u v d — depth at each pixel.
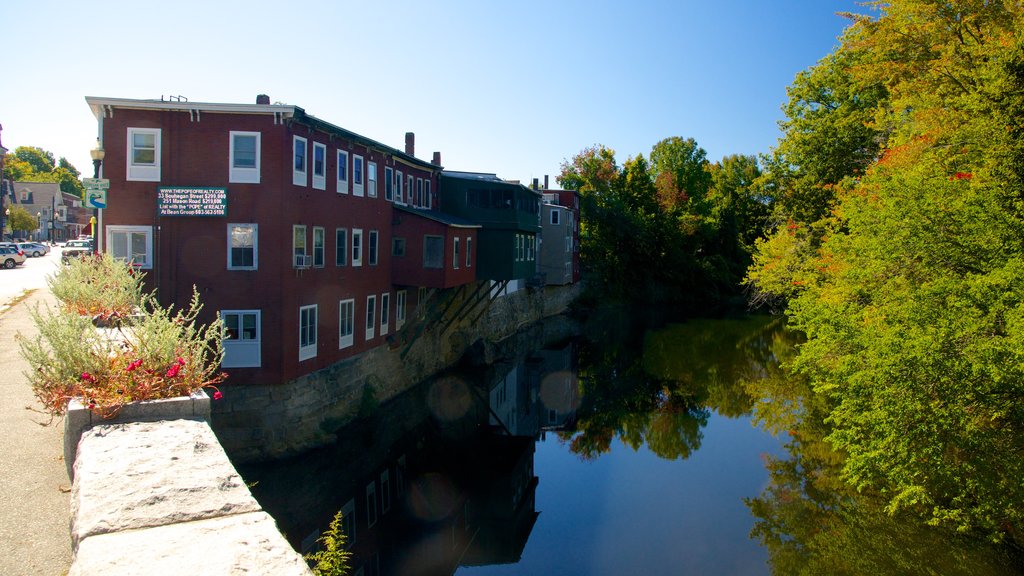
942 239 14.40
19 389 10.79
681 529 17.64
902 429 12.84
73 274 16.11
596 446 25.98
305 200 22.83
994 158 14.15
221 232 21.16
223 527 4.71
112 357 7.86
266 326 21.38
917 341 12.55
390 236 30.39
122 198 20.97
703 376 38.66
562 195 67.69
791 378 35.97
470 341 41.22
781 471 22.05
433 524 18.48
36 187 103.94
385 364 29.62
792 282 30.47
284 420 21.64
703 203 89.12
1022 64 13.95
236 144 21.22
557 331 56.03
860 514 17.78
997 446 12.76
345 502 19.09
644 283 76.69
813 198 33.88
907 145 18.62
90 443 6.38
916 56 21.98
